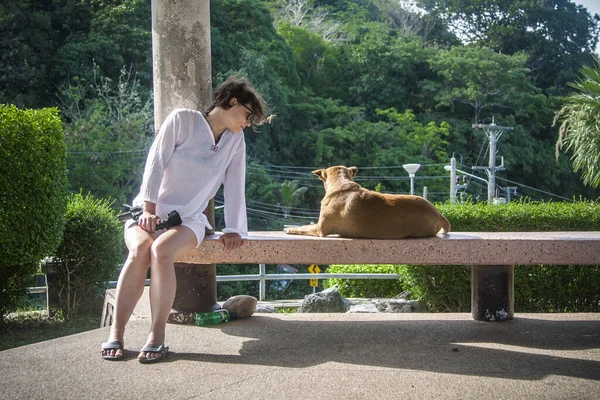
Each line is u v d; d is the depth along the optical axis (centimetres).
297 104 3425
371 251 376
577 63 4666
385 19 5147
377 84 4044
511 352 337
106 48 2602
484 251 372
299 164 3391
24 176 548
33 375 294
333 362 318
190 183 345
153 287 321
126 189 2283
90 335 368
